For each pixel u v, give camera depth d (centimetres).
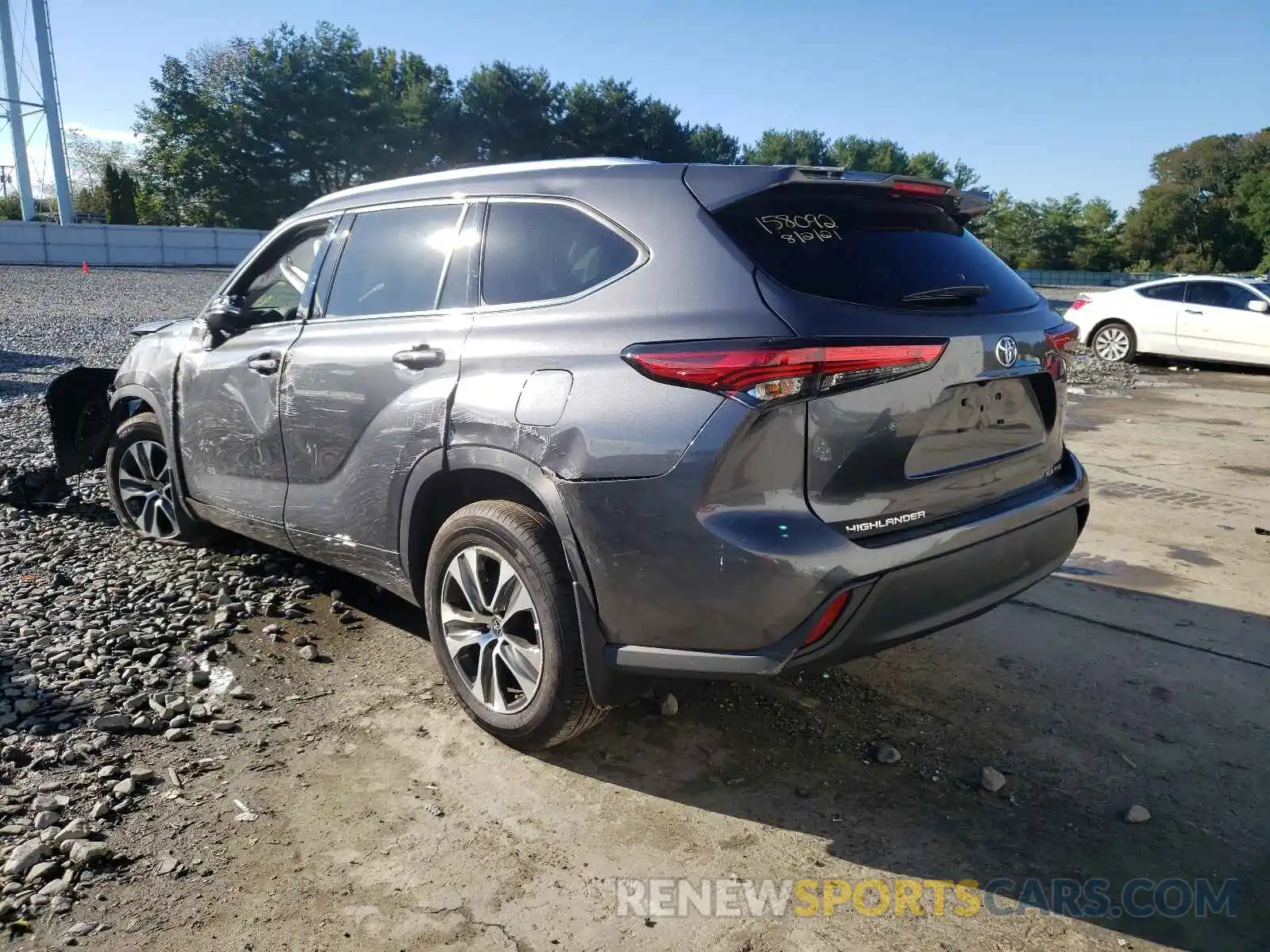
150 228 4734
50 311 1945
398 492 330
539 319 296
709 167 284
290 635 397
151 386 468
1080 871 256
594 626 275
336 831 268
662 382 256
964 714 340
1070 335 321
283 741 314
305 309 389
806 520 248
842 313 253
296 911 235
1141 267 10219
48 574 460
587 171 308
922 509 270
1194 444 841
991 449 291
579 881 249
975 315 280
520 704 303
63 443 554
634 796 288
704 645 259
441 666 329
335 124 6231
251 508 412
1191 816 281
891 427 256
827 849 264
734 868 255
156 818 271
